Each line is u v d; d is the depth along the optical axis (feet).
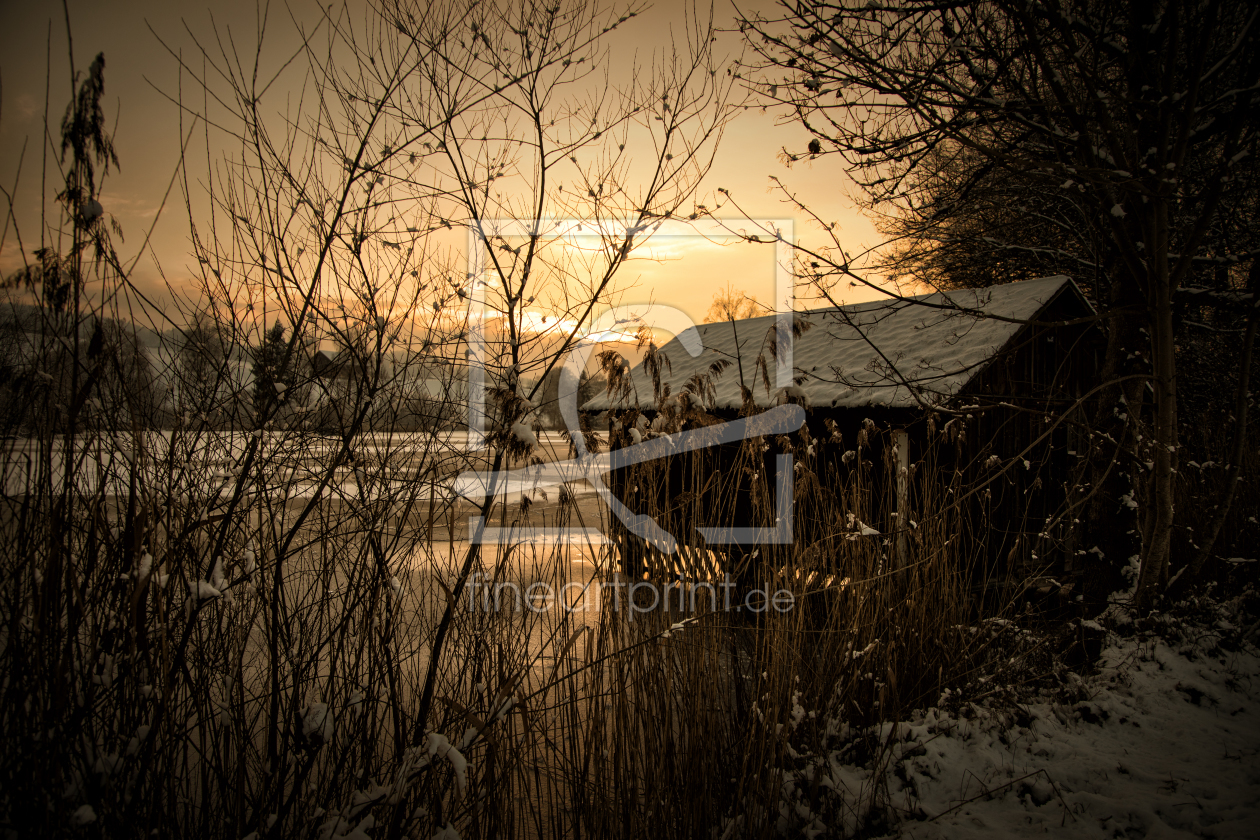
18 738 7.48
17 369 7.38
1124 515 22.54
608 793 11.44
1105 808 12.39
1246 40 16.46
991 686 16.28
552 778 11.14
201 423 8.98
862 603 14.39
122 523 8.45
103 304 7.88
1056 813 12.41
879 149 18.85
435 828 9.61
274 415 8.84
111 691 8.19
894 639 15.57
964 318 28.37
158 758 8.30
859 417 26.71
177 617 8.27
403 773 7.89
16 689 7.29
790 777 12.95
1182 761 14.35
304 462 9.48
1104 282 26.03
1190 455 31.83
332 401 9.22
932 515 16.75
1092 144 18.15
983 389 24.62
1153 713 16.48
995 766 13.93
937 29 18.61
